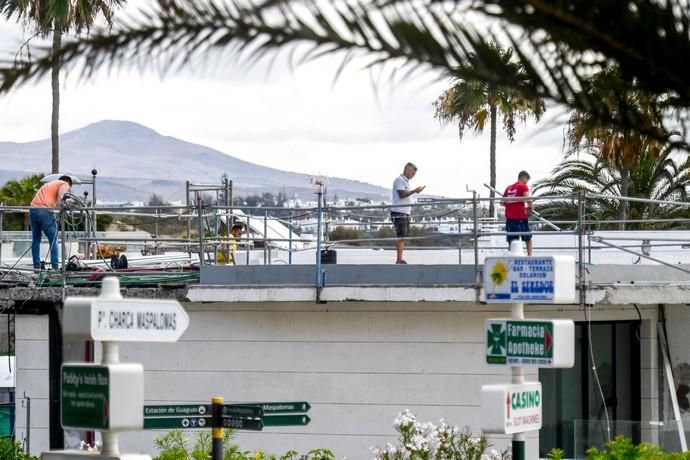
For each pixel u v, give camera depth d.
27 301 44.44
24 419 45.16
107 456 18.80
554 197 40.16
